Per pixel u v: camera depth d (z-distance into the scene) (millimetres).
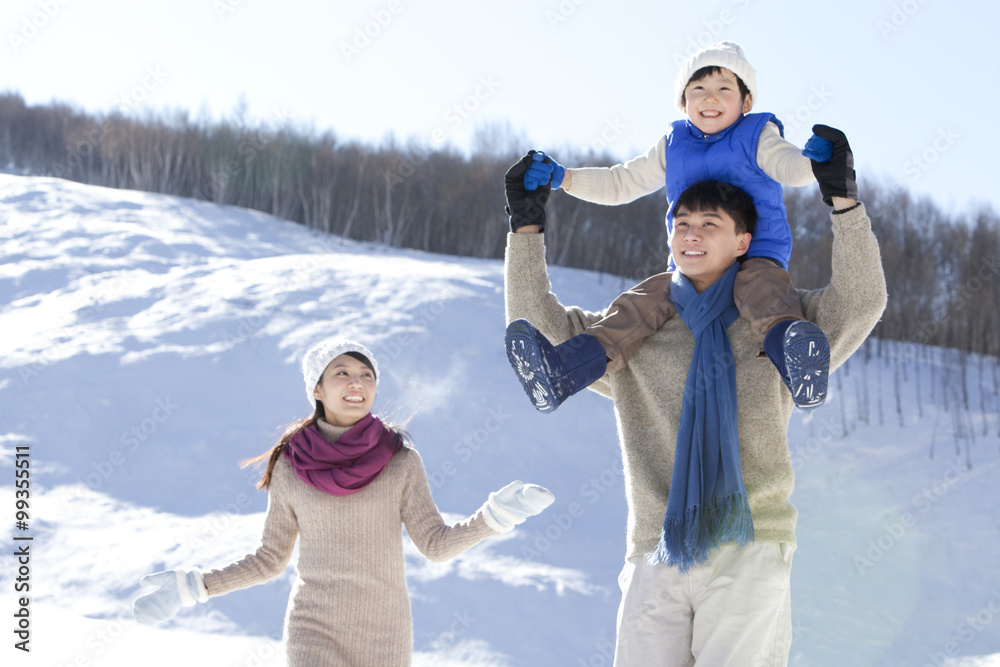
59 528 9930
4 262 22500
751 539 2309
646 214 28969
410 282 20578
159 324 17812
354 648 2604
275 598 7758
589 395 15695
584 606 8383
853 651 8438
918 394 17641
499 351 17047
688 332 2555
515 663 6973
